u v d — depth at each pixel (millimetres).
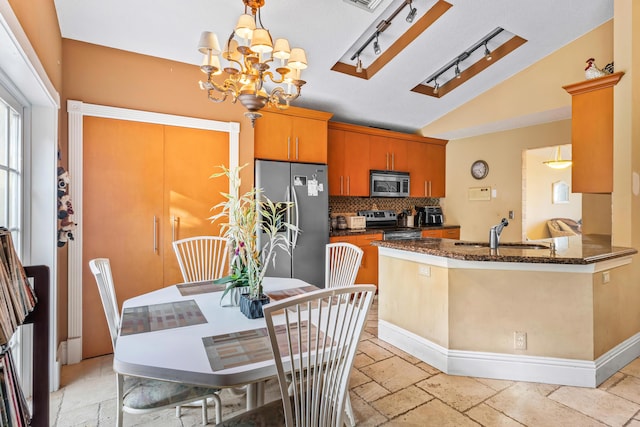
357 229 4699
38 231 2117
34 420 1206
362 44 3346
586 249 2533
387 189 4883
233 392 1976
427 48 3344
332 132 4434
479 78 3988
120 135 2816
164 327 1512
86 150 2689
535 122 4270
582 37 3424
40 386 1224
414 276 2723
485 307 2391
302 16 2697
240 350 1280
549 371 2301
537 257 2197
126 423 1897
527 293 2332
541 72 3754
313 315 1678
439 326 2506
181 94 3088
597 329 2289
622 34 2707
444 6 2906
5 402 937
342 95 4051
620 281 2520
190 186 3111
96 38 2670
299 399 1201
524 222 4590
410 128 5242
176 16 2531
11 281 1035
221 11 2523
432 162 5414
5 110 1825
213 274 3121
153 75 2961
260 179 3521
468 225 5234
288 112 3785
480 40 3443
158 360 1196
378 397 2135
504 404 2062
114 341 1577
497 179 4848
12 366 1042
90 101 2703
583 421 1896
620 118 2711
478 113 4395
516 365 2346
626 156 2682
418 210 5430
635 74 2645
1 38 1323
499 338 2379
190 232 3109
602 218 3984
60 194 2299
